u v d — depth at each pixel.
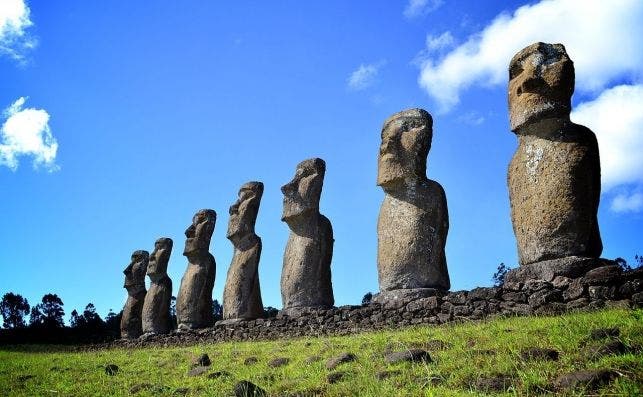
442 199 15.76
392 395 6.98
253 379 9.34
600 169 13.06
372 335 12.27
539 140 13.31
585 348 7.21
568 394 6.12
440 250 15.41
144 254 29.36
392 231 15.62
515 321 10.50
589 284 11.42
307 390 8.00
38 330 33.50
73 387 11.09
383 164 16.17
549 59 13.53
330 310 16.36
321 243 18.98
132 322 28.20
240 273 21.16
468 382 7.05
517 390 6.48
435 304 13.71
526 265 12.87
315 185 19.45
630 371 6.26
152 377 11.26
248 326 18.84
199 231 24.25
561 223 12.50
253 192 22.31
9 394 11.02
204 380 9.95
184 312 23.36
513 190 13.62
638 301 10.48
